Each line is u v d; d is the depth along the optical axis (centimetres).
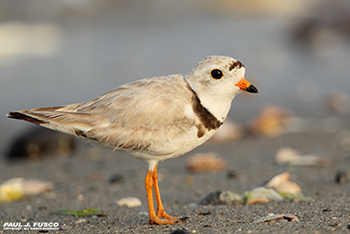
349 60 2403
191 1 3603
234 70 644
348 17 2773
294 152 1147
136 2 3388
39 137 1315
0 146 1424
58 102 1820
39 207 826
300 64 2366
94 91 1958
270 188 824
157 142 636
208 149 1270
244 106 1784
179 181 978
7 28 2844
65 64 2366
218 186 927
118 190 933
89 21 3158
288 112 1576
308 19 2816
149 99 639
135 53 2545
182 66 2284
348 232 528
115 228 648
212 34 2962
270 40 2794
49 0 3080
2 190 897
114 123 643
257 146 1278
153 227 640
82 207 814
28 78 2153
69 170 1150
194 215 697
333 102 1681
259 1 3525
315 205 706
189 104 639
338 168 1020
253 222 616
